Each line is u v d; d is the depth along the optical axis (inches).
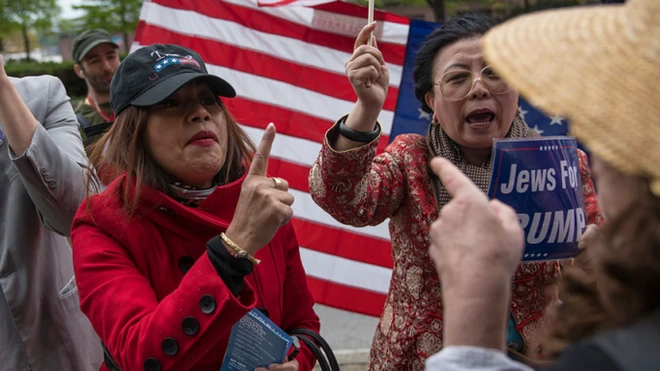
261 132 155.2
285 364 74.4
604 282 38.9
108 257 73.4
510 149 72.6
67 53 900.6
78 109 195.3
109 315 70.2
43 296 92.3
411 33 144.3
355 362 180.7
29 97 95.5
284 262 84.2
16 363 88.3
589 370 37.1
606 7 42.8
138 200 75.2
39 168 85.2
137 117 75.4
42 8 703.1
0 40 832.3
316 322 86.4
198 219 74.9
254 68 155.3
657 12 37.2
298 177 155.1
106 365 78.7
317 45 154.9
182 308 65.6
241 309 65.8
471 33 81.1
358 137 76.3
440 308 80.9
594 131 36.0
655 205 36.4
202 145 75.7
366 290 151.2
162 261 75.0
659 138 34.8
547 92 38.1
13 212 89.7
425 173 83.0
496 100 81.1
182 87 76.0
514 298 79.0
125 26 578.2
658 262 36.1
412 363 82.7
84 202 78.2
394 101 151.5
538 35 41.2
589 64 38.1
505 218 43.1
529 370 40.1
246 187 66.5
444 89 82.2
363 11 152.2
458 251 41.8
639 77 36.3
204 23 154.8
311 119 155.6
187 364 66.7
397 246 84.7
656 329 37.3
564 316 42.3
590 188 86.1
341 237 151.5
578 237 75.0
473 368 39.4
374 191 81.1
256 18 154.6
